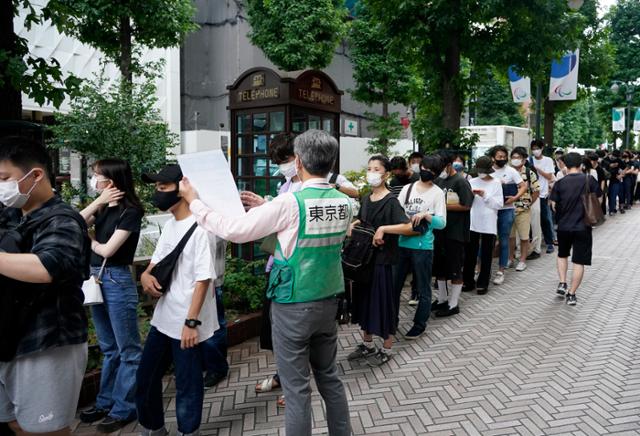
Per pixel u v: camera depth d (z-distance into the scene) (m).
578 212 6.17
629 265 8.47
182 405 3.12
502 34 8.83
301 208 2.72
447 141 8.98
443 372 4.39
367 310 4.49
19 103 4.42
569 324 5.59
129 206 3.46
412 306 6.39
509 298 6.63
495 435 3.39
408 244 5.05
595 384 4.12
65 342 2.33
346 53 24.05
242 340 5.16
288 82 5.80
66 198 7.86
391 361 4.65
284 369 2.82
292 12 14.67
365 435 3.41
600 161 14.72
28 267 2.08
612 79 24.11
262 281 5.64
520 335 5.27
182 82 21.03
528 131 22.38
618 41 23.41
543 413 3.66
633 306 6.23
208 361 4.07
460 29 8.79
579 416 3.61
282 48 14.95
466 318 5.85
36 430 2.32
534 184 8.16
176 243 3.12
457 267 5.84
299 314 2.76
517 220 8.09
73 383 2.41
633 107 25.20
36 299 2.27
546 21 8.20
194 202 2.75
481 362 4.59
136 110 8.19
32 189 2.29
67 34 4.91
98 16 8.58
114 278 3.45
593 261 8.80
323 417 3.67
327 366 3.01
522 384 4.14
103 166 3.47
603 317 5.82
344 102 24.25
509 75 11.59
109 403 3.64
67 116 8.01
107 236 3.49
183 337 3.02
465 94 9.35
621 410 3.70
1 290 2.22
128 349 3.51
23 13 13.90
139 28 9.81
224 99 21.58
